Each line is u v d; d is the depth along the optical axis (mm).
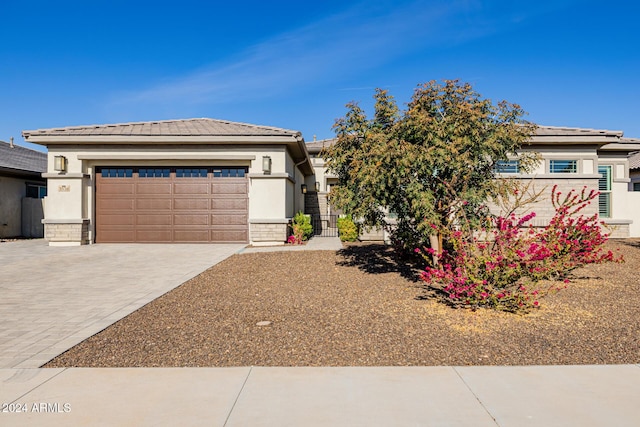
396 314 6180
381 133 7930
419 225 7871
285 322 5867
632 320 5770
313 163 22344
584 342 4934
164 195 15500
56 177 14961
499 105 8086
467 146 7730
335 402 3498
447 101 7977
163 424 3162
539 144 15203
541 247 6406
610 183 16578
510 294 6320
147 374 4094
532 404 3445
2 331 5504
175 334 5379
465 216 7730
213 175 15461
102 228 15523
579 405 3422
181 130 15180
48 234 14945
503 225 6570
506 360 4426
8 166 19625
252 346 4910
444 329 5457
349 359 4480
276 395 3629
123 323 5883
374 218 8859
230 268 10344
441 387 3766
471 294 6238
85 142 14695
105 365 4367
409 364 4344
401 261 10680
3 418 3248
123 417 3266
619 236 16000
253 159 14961
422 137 7789
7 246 15367
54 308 6684
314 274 9438
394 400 3529
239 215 15414
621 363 4316
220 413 3322
